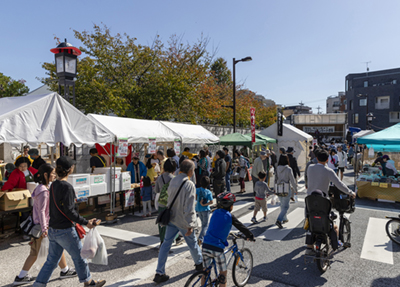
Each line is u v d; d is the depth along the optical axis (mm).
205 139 12312
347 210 5156
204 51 19734
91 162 8133
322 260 4375
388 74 48719
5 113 5641
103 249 3840
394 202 9516
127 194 7777
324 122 28375
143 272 4406
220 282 3420
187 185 3990
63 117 6418
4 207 5449
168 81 16391
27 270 3969
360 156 13508
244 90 31969
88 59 14922
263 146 18469
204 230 5547
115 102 13875
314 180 5000
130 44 16172
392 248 5410
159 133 9570
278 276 4277
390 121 47188
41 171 3998
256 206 7172
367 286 3982
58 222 3441
